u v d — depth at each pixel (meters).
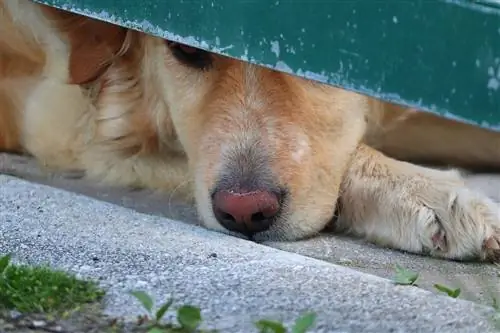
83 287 4.75
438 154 8.43
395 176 7.10
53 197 6.61
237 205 6.57
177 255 5.43
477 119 4.48
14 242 5.55
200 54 7.66
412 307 4.70
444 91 4.54
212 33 5.39
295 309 4.65
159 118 8.39
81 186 8.64
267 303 4.72
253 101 7.25
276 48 5.07
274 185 6.72
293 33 4.98
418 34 4.55
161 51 8.05
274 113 7.17
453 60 4.49
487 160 8.34
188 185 7.99
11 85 9.14
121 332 4.39
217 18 5.34
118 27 8.38
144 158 8.55
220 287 4.92
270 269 5.23
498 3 4.34
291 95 7.29
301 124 7.19
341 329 4.43
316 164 7.11
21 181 7.10
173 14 5.61
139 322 4.45
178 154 8.50
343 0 4.74
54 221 6.02
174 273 5.11
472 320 4.53
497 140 8.10
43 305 4.56
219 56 7.56
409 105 4.67
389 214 6.88
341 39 4.80
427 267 6.37
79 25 8.28
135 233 5.88
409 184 6.95
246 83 7.35
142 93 8.53
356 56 4.76
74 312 4.54
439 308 4.69
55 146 8.91
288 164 6.90
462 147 8.26
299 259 5.50
